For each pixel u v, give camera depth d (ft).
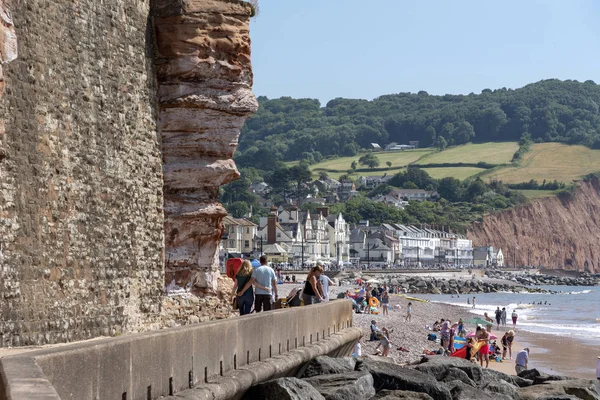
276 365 51.62
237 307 75.97
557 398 65.31
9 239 52.80
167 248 82.58
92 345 29.55
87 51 64.59
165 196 81.97
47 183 57.82
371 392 57.21
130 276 71.00
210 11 80.84
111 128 68.33
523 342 215.92
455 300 480.64
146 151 75.36
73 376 27.89
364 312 266.16
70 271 60.85
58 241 59.16
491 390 68.95
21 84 54.80
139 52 74.74
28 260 55.01
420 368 69.72
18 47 54.39
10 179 53.16
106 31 68.08
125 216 70.44
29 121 55.67
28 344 54.54
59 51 60.13
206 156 82.64
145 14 76.33
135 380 32.91
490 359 166.50
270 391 46.29
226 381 42.34
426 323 248.32
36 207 56.24
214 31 81.10
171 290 82.69
